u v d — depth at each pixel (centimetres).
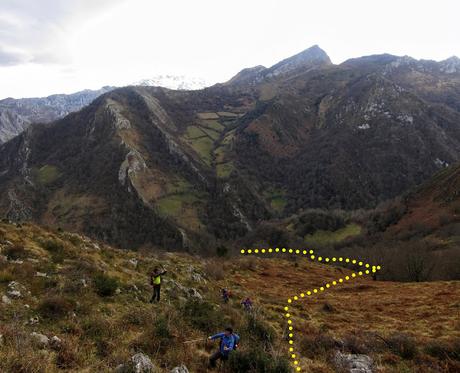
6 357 1050
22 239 2436
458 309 3120
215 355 1427
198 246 15688
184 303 2167
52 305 1537
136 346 1404
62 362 1162
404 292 4188
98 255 2773
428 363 1816
